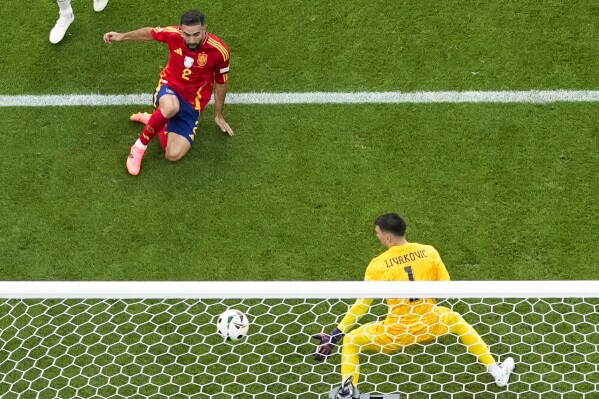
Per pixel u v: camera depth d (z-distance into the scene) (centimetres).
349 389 1852
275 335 2170
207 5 2958
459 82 2722
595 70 2727
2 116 2708
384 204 2456
